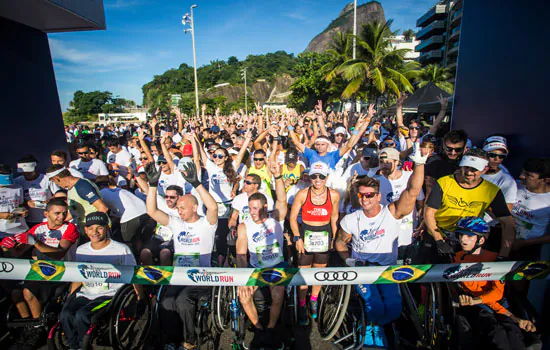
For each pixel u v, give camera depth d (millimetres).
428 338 2938
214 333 3301
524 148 3783
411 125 6086
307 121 10953
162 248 4020
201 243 3477
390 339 3281
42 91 5871
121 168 7078
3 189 4148
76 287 3215
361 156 5098
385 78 23953
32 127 5652
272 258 3467
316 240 3561
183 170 3234
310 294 3801
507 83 4039
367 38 24656
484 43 4457
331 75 26250
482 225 2752
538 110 3553
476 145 4680
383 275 2719
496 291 2760
